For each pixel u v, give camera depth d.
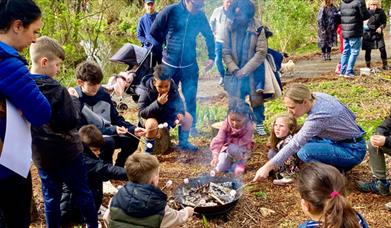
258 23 5.02
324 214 2.05
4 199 2.27
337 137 3.76
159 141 4.74
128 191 2.69
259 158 4.63
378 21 8.12
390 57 9.33
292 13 11.20
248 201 3.76
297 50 10.93
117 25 10.19
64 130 2.81
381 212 3.59
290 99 3.56
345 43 7.82
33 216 3.49
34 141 2.83
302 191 2.18
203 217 3.40
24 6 2.10
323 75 8.26
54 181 3.05
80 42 7.23
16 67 2.08
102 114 3.96
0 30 2.11
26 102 2.11
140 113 4.59
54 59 2.75
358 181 3.96
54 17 5.90
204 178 3.79
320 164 2.22
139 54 5.37
